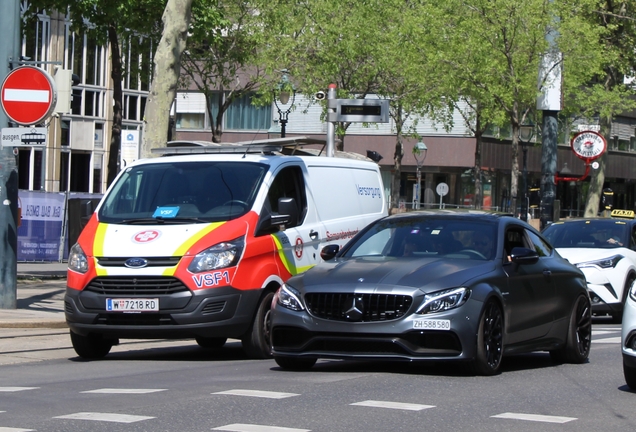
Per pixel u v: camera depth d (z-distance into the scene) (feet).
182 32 77.61
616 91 172.45
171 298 45.91
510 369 45.14
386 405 32.91
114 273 46.55
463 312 39.32
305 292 40.60
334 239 55.52
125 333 46.50
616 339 63.52
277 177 51.72
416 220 46.29
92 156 210.79
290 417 30.55
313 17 169.89
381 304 39.45
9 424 29.25
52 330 61.57
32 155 198.29
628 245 79.15
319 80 173.88
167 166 51.72
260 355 48.67
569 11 158.20
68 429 28.40
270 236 49.52
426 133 248.93
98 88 210.59
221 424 29.27
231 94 169.78
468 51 164.35
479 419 30.94
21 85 64.34
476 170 220.23
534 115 190.90
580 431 29.55
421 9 176.55
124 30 120.37
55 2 117.50
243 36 168.25
